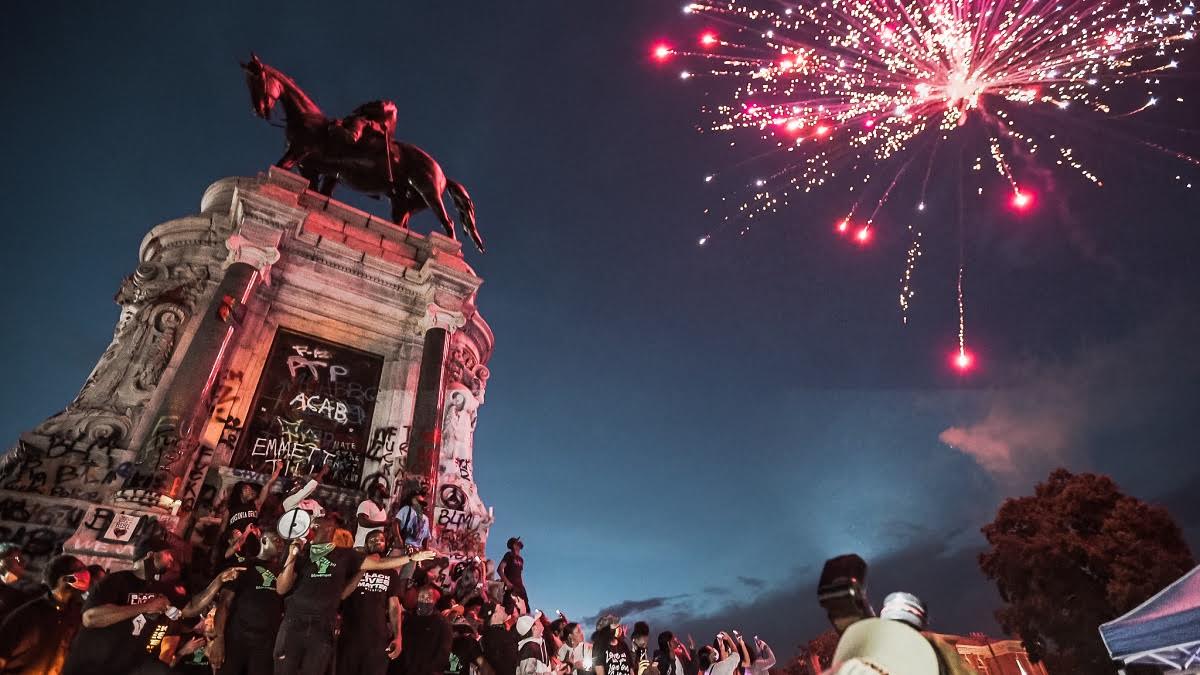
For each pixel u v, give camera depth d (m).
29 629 5.74
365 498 13.09
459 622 8.68
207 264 14.37
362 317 15.66
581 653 9.95
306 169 17.47
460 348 16.72
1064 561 26.25
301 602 5.71
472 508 14.21
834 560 2.62
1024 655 33.47
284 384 14.03
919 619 2.54
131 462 11.27
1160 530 25.98
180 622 6.09
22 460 10.79
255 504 10.19
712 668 10.74
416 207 18.61
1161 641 7.81
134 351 12.88
